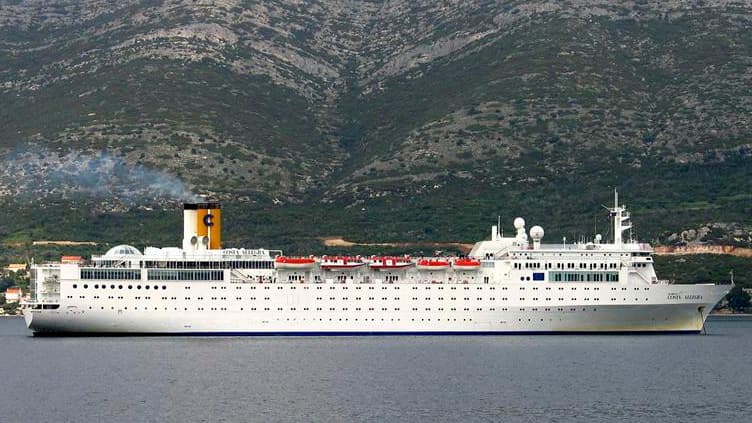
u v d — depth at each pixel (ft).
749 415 551.18
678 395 598.75
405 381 619.26
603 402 576.61
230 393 586.04
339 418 532.32
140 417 532.73
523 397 583.58
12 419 529.45
